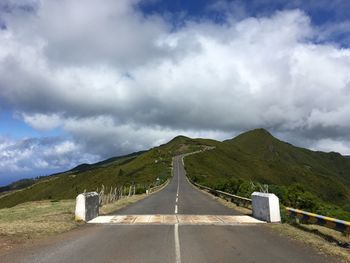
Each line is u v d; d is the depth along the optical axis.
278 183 162.12
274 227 15.19
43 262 8.62
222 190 41.03
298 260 9.29
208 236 12.93
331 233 14.43
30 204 41.34
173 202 31.08
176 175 97.50
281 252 10.27
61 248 10.37
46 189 160.12
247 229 14.84
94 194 18.70
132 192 48.97
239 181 40.28
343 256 9.77
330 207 30.62
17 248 10.23
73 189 137.50
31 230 13.15
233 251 10.33
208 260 9.10
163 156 148.88
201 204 28.92
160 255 9.61
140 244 11.17
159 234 13.27
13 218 20.70
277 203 17.02
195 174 92.81
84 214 16.56
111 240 11.85
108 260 8.95
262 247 10.99
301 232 13.91
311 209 29.41
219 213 21.55
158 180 71.81
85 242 11.41
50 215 18.62
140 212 21.88
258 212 18.55
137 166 129.50
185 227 15.20
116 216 19.17
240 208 25.03
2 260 8.74
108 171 140.00
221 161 156.50
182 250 10.30
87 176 160.62
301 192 33.44
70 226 14.86
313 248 10.91
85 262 8.70
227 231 14.22
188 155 152.12
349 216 22.81
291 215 17.05
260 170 173.75
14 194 170.38
